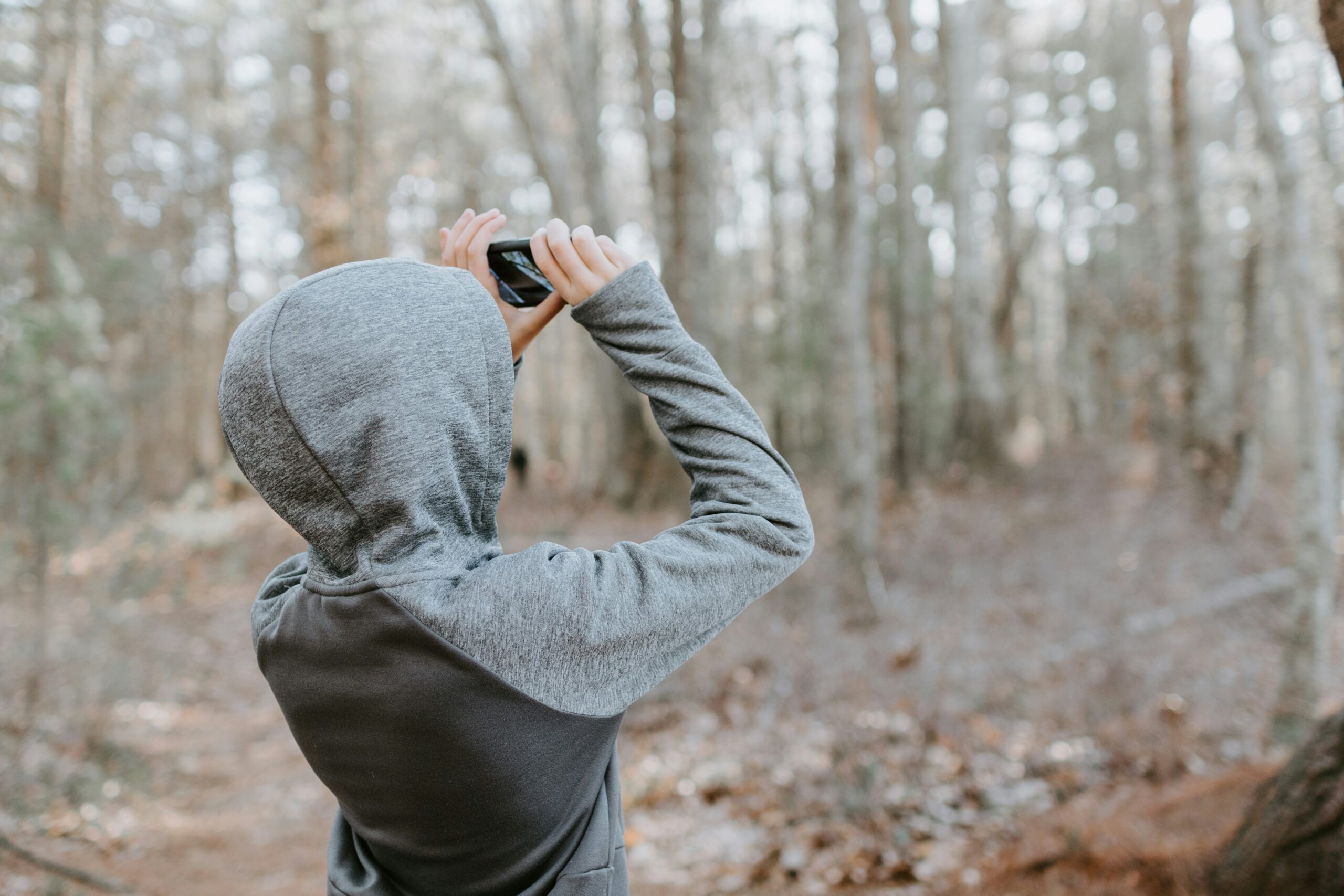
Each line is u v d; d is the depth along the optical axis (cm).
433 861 86
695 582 85
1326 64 1118
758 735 620
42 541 604
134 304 826
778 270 2228
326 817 536
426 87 2495
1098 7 2539
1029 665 689
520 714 79
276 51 2284
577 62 1597
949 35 1756
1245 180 1495
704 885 420
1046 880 325
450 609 79
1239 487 1208
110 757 553
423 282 86
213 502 1532
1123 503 1327
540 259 100
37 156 1045
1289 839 235
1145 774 470
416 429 81
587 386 2598
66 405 618
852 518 895
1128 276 2120
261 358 82
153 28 1653
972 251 1762
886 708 627
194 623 912
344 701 82
